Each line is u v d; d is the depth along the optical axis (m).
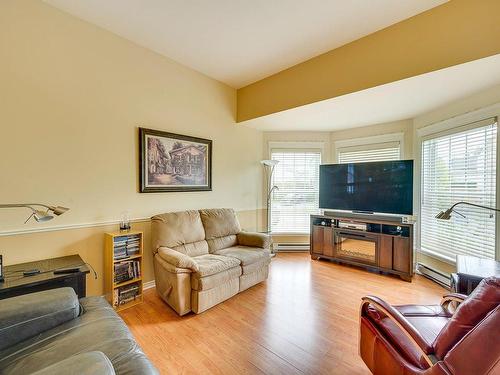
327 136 4.70
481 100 2.68
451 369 0.96
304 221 4.70
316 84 3.11
